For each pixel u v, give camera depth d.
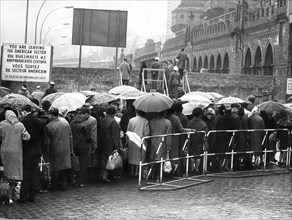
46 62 24.02
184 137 16.03
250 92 45.34
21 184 11.97
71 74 42.06
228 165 17.80
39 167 13.18
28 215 10.84
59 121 13.29
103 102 17.05
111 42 24.50
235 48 55.00
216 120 17.58
